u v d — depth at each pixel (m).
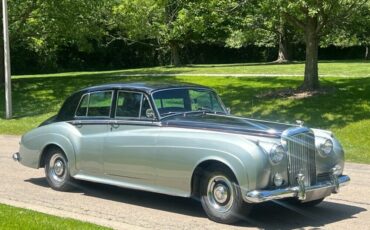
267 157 7.24
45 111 23.47
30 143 10.03
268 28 23.25
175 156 7.90
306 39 20.44
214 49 52.22
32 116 22.77
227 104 20.27
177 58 41.25
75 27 28.58
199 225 7.50
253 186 7.19
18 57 45.34
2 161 12.90
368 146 14.89
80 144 9.24
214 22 20.20
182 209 8.41
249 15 20.88
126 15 36.12
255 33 26.70
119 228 7.21
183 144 7.83
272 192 7.19
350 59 51.41
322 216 8.05
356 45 49.38
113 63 50.53
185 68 34.84
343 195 9.48
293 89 20.84
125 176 8.62
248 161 7.20
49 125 9.84
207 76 27.05
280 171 7.34
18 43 34.94
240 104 20.03
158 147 8.12
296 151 7.51
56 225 6.84
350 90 20.06
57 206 8.56
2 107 24.75
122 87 8.82
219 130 7.70
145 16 36.50
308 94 19.91
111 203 8.80
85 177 9.20
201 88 9.08
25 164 10.17
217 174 7.56
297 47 51.09
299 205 8.56
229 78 25.78
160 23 38.06
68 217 7.60
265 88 22.34
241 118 8.28
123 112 8.71
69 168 9.43
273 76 25.36
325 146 7.91
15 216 7.28
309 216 8.05
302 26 20.17
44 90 27.80
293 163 7.48
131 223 7.59
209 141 7.59
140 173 8.38
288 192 7.33
